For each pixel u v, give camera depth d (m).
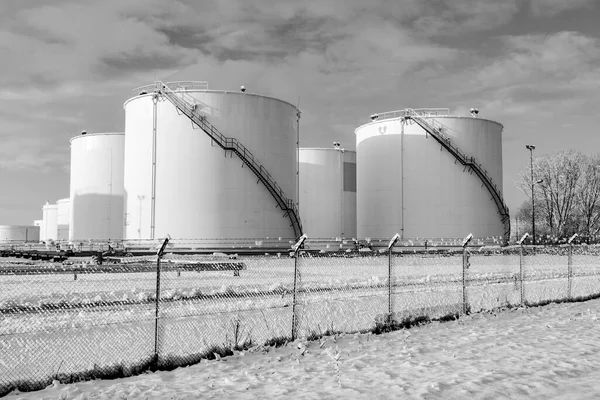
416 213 60.44
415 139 61.00
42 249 66.62
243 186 51.16
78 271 23.94
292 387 9.65
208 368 11.29
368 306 18.89
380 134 63.00
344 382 9.93
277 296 19.70
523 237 21.27
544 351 12.52
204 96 50.84
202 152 50.50
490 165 61.69
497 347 13.08
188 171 50.47
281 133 53.47
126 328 14.13
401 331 15.76
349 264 40.06
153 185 51.16
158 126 51.34
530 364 11.15
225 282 25.41
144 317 15.27
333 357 11.38
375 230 62.75
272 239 52.19
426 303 20.06
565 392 9.12
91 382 10.13
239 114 51.31
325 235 77.94
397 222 61.16
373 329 15.51
